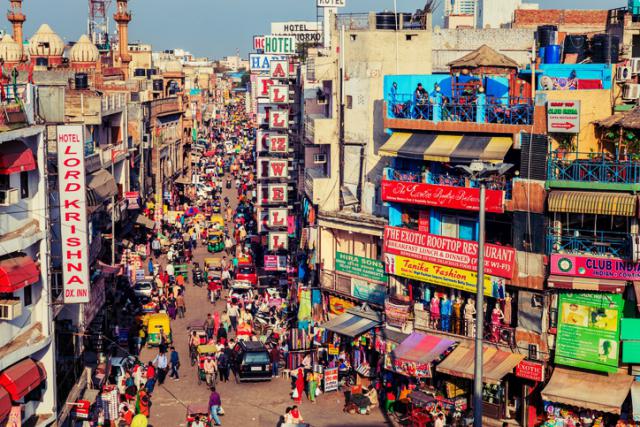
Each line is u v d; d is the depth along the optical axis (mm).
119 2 92625
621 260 30281
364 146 43625
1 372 25703
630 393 30109
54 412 28500
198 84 194625
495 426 33031
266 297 51250
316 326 41781
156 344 45594
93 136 53188
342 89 44344
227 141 152625
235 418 35594
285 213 56406
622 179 30828
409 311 36281
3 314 25828
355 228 41500
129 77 96312
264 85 68062
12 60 72688
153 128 81938
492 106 35125
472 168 23422
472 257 33844
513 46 51281
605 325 30781
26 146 27422
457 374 32125
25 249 28000
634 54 49062
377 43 44688
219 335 45125
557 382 31062
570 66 35906
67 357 33125
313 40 89000
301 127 59812
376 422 34750
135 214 66875
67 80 57344
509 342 32656
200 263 65438
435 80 38094
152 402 37719
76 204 29484
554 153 31844
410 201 36531
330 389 38625
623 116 30891
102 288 40688
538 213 31812
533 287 31938
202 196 96188
